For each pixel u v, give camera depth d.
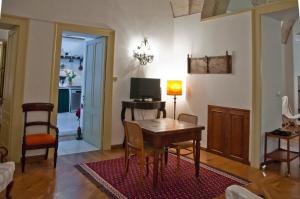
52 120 3.99
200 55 4.84
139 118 5.02
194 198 2.75
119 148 4.74
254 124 3.86
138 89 4.84
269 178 3.38
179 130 3.03
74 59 9.24
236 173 3.55
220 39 4.43
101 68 4.70
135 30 4.93
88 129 5.14
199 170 3.59
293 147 4.79
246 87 3.99
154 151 2.94
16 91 3.70
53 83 3.99
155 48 5.21
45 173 3.35
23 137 3.40
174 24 5.46
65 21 4.08
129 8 4.83
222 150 4.36
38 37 3.84
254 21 3.86
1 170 2.37
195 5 4.89
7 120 3.94
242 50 4.05
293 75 7.86
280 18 4.04
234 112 4.16
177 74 5.36
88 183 3.06
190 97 5.05
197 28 4.90
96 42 4.91
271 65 4.04
